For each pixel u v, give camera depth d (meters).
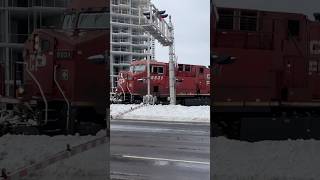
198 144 15.13
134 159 11.80
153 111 29.09
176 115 26.64
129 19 108.38
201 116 25.80
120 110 29.64
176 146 14.59
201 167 10.62
